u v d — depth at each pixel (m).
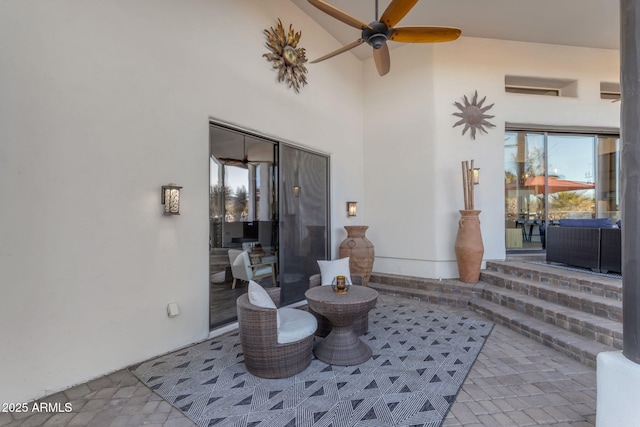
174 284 3.18
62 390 2.45
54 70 2.43
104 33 2.69
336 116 5.62
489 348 3.19
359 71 6.33
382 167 6.09
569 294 3.69
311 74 5.04
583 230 4.43
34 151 2.34
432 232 5.47
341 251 5.31
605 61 5.89
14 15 2.26
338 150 5.66
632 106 1.72
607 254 4.12
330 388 2.45
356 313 2.84
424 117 5.59
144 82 2.96
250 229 4.16
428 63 5.56
